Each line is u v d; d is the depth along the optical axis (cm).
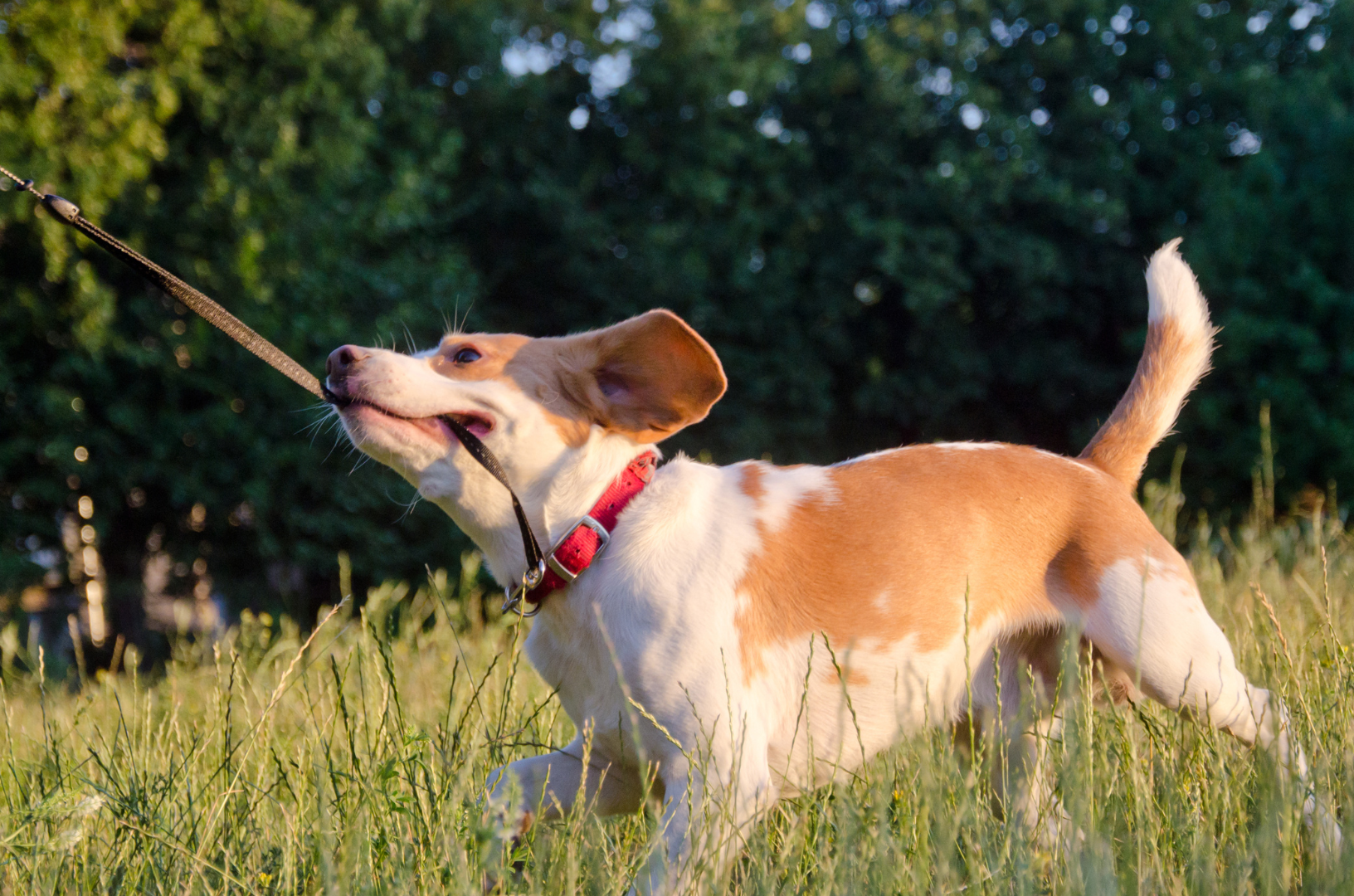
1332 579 589
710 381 330
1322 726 324
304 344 1444
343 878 229
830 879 237
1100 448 402
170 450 1366
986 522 358
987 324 2114
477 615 669
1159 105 2027
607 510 326
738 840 289
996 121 1928
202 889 268
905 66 1931
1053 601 363
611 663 317
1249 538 714
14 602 1356
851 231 1936
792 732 327
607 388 339
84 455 1341
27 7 1210
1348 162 1686
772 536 334
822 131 2012
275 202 1438
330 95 1468
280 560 1507
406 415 319
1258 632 443
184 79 1355
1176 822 268
